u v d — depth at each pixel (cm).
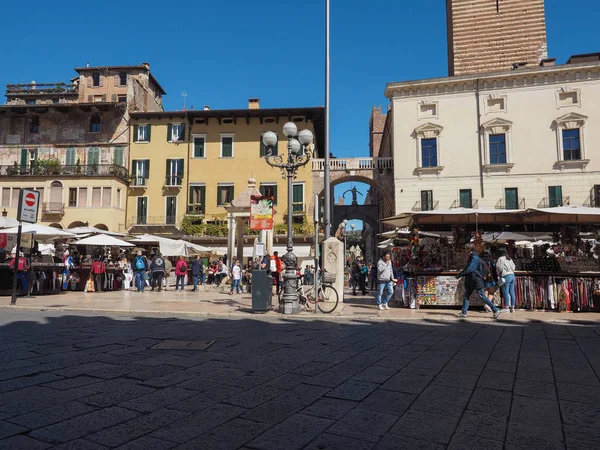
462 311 1107
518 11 4419
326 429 339
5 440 307
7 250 1867
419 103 3653
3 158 4216
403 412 380
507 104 3484
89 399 403
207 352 624
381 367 544
